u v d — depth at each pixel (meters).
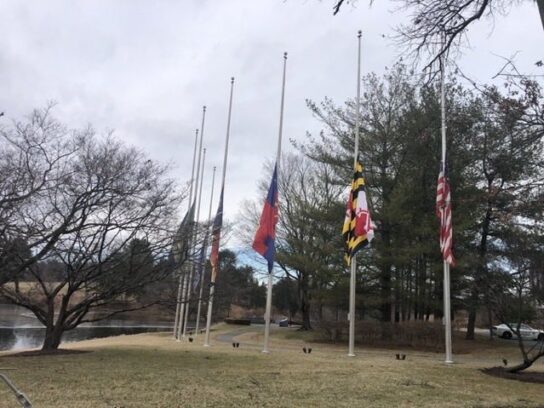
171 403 8.84
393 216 28.33
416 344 28.56
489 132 12.05
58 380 10.79
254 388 10.52
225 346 24.30
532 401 10.36
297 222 37.38
